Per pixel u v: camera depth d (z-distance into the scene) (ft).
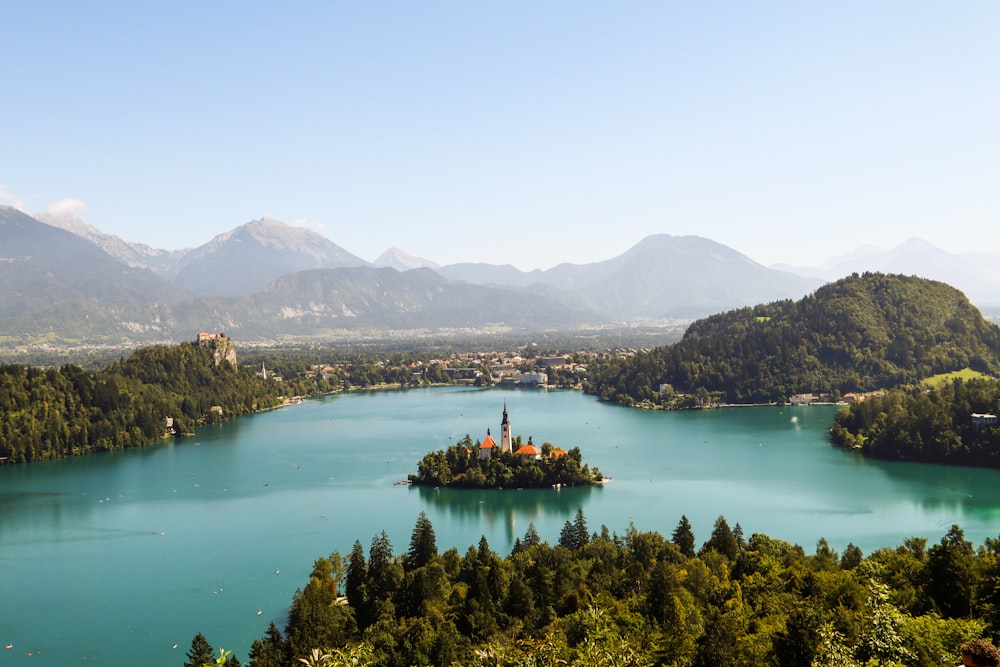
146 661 522.47
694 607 467.52
